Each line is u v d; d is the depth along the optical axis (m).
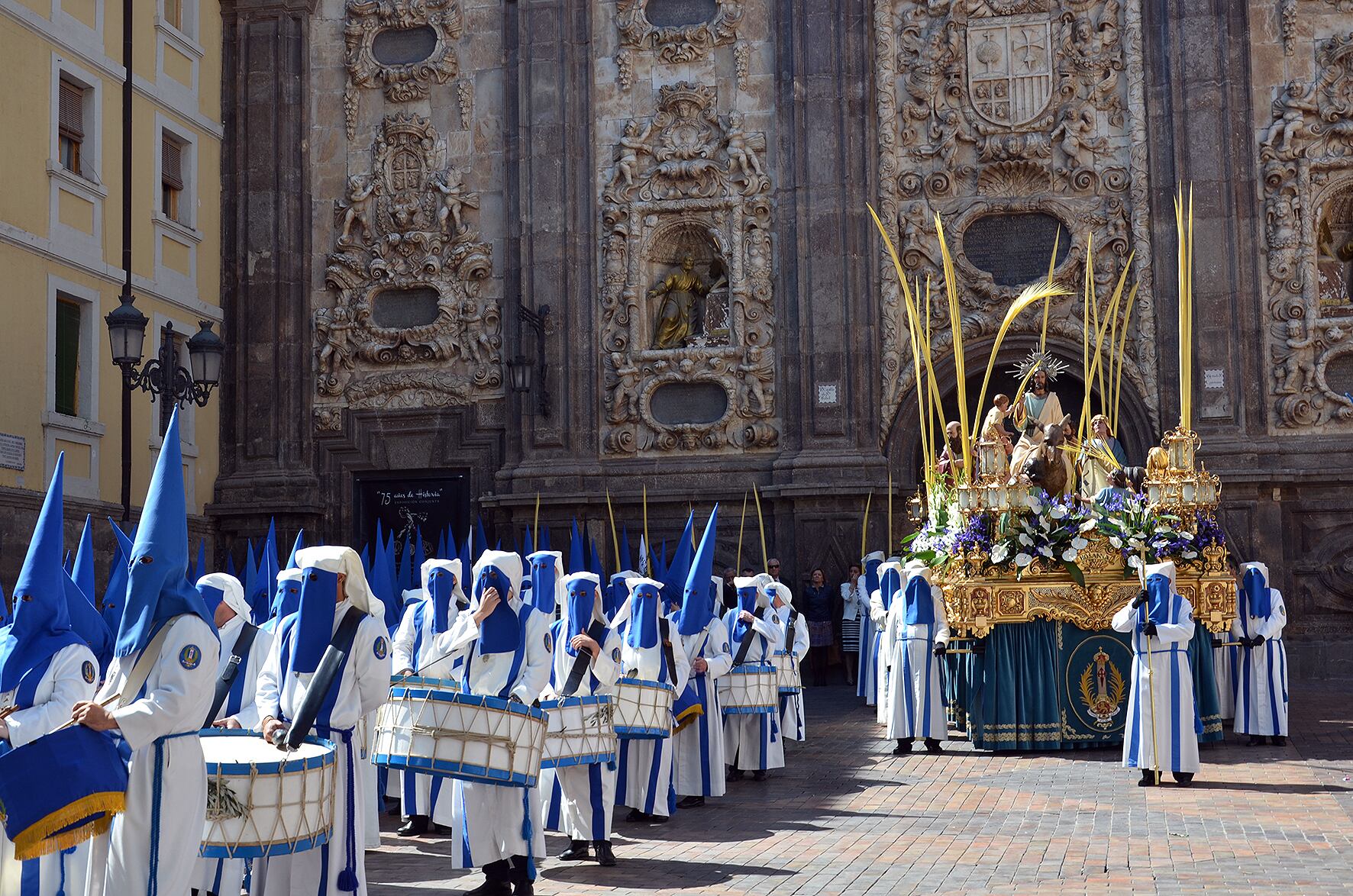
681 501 25.72
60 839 5.75
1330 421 24.27
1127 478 17.61
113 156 24.39
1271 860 9.45
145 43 25.41
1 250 21.45
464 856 8.54
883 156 25.95
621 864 9.75
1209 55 24.89
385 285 27.39
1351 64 24.67
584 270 26.55
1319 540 23.98
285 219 27.55
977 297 25.62
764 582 16.48
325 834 6.96
